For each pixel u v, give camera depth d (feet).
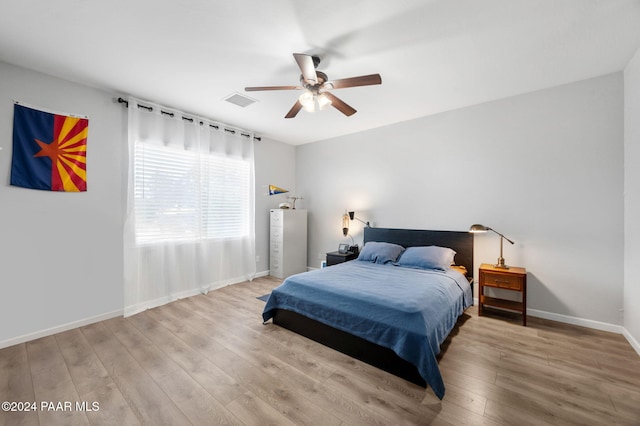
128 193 10.10
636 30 6.44
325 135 15.51
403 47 7.20
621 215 8.40
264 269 15.99
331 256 13.99
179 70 8.40
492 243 10.66
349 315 7.22
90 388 5.91
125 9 5.83
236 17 6.09
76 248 9.04
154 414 5.19
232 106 11.28
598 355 7.20
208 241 12.96
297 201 17.62
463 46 7.14
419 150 12.51
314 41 6.97
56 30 6.50
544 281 9.66
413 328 6.15
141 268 10.68
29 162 8.13
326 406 5.41
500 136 10.46
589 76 8.70
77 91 9.11
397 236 12.98
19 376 6.31
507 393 5.77
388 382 6.19
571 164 9.16
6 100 7.83
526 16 6.02
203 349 7.59
